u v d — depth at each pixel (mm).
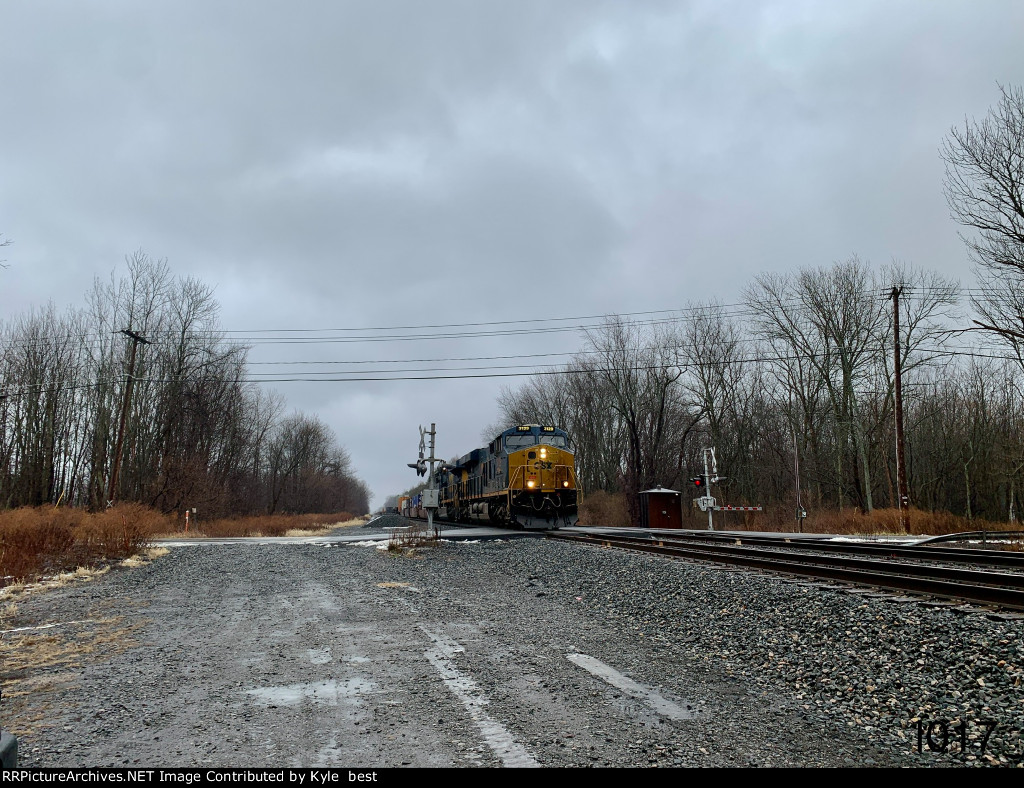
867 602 8586
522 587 12609
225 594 11812
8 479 41938
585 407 61750
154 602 11016
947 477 44969
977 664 6004
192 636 8164
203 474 40844
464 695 5637
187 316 45469
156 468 41688
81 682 6066
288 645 7535
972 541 21875
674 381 51656
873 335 41438
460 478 40031
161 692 5730
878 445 42875
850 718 5211
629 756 4336
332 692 5707
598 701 5539
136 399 42531
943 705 5301
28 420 43000
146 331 43281
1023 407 39750
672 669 6695
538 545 19469
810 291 42906
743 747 4562
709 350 50406
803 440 46781
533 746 4488
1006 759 4316
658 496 35688
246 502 56406
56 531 18375
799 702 5656
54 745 4469
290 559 17875
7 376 42219
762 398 50625
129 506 30297
